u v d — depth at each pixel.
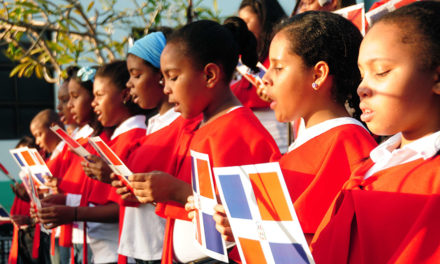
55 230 3.86
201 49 2.01
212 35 2.04
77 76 3.52
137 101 2.56
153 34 2.54
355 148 1.53
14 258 3.88
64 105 3.98
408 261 1.12
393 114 1.18
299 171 1.59
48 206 3.06
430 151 1.18
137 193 2.04
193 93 2.02
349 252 1.30
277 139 3.08
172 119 2.56
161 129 2.55
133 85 2.54
